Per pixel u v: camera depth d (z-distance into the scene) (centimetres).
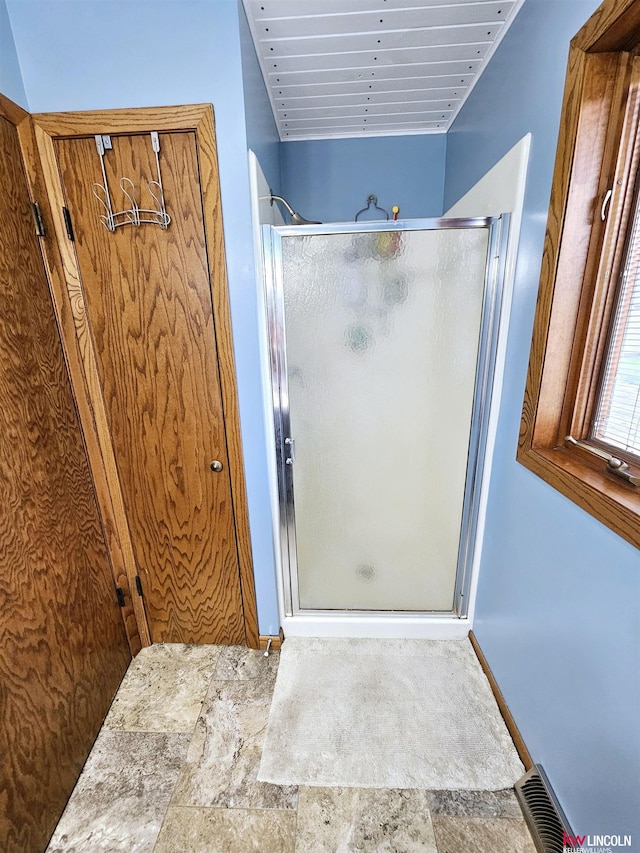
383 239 120
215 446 133
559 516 92
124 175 109
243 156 107
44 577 104
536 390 102
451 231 119
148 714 129
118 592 144
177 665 147
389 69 136
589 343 94
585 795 82
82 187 110
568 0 85
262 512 140
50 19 98
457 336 128
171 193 111
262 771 112
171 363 125
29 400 102
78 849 97
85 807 105
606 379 94
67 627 112
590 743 81
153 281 118
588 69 80
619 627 73
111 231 114
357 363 132
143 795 107
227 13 96
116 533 140
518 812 101
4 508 91
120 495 137
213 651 154
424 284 124
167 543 144
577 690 86
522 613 112
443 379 132
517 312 114
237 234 113
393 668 144
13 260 98
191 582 149
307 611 161
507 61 117
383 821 100
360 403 136
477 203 141
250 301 119
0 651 87
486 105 134
